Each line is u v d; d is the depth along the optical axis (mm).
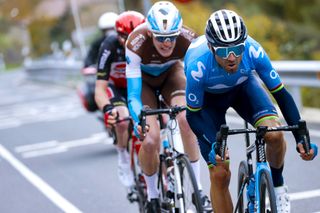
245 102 12453
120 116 16297
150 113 13195
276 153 11469
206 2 74438
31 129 35500
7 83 85562
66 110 42594
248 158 11773
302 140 10875
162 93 15555
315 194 16828
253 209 11594
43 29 100875
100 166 23406
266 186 10773
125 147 16406
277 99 11742
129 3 69312
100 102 15969
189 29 14641
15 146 30297
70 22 92062
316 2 70750
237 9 68062
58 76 68938
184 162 13070
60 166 24219
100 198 18859
